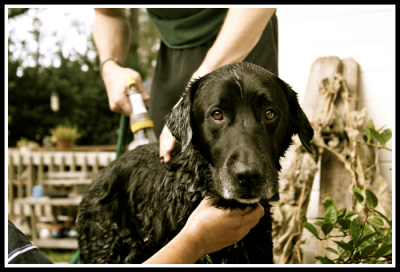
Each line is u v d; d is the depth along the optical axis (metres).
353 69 3.60
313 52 3.88
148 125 2.28
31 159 7.20
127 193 2.12
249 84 1.55
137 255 2.01
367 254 1.78
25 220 6.90
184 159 1.88
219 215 1.49
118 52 2.85
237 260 1.77
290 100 1.81
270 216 1.88
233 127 1.54
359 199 2.04
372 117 3.64
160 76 2.76
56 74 15.56
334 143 3.29
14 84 14.38
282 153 1.83
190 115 1.78
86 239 2.27
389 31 3.59
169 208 1.81
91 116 15.89
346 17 3.75
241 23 2.04
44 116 15.02
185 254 1.41
